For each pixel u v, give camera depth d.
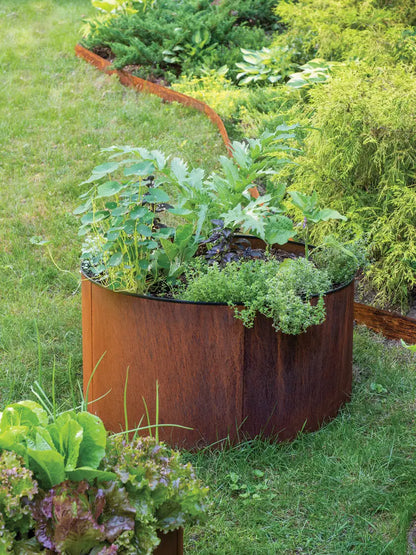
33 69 9.79
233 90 8.41
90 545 1.86
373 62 6.28
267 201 3.68
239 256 3.80
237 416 3.23
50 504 1.86
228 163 3.86
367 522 2.79
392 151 4.74
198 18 9.91
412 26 7.39
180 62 9.48
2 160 7.16
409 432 3.40
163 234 3.30
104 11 11.21
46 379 3.97
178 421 3.24
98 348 3.40
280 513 2.88
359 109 4.73
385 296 4.71
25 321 4.55
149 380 3.24
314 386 3.35
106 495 1.94
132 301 3.18
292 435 3.34
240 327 3.12
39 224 5.94
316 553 2.65
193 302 3.10
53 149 7.41
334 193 5.02
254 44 9.60
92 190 3.52
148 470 2.06
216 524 2.77
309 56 8.45
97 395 3.47
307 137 5.31
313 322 3.11
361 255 3.70
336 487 3.01
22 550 1.80
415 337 4.29
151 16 10.55
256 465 3.18
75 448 1.94
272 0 10.58
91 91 8.98
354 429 3.43
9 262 5.36
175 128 7.69
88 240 3.48
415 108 4.64
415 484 3.01
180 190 3.78
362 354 4.16
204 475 3.11
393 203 4.70
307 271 3.28
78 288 5.03
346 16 7.60
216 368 3.16
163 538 2.14
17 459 1.94
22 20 12.34
